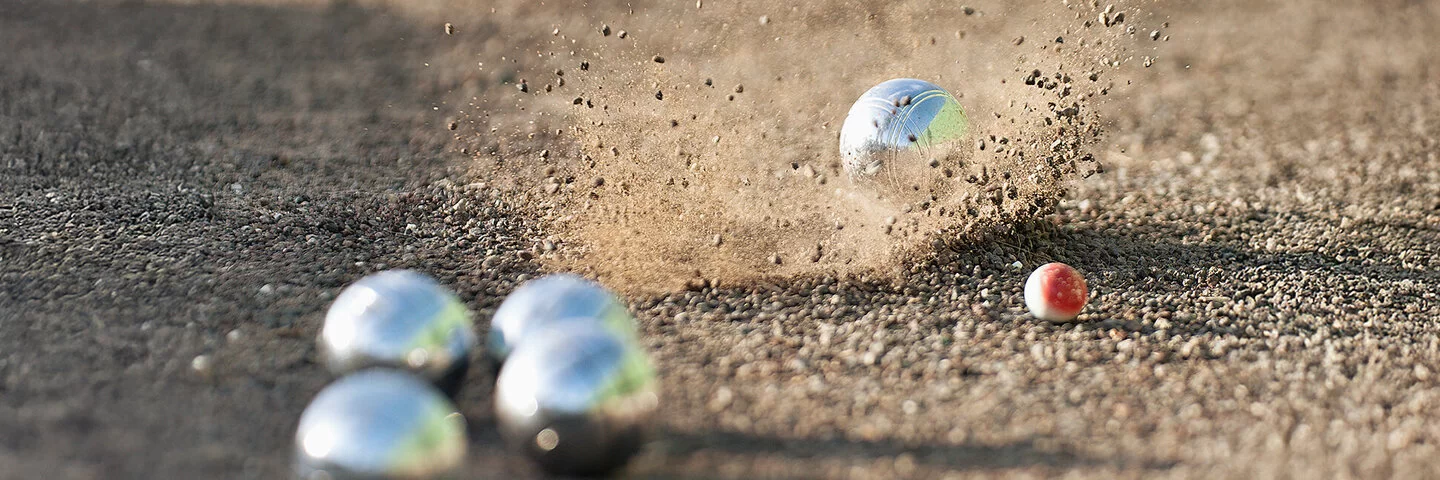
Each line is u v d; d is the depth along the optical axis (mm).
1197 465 5020
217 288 6859
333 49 15180
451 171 9805
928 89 7816
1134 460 5051
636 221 8203
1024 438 5234
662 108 10500
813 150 10055
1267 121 11953
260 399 5469
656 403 4828
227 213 8383
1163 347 6379
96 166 9812
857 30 14062
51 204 8391
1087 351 6285
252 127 11398
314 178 9586
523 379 4566
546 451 4578
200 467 4828
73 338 6102
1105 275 7574
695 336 6387
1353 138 11344
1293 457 5105
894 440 5195
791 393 5664
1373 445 5246
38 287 6766
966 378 5895
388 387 4469
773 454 5047
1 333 6133
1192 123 11852
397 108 12234
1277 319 6871
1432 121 11938
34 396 5422
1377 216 9031
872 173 7805
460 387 5289
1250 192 9602
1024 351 6277
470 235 8102
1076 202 9102
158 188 9094
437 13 17344
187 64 14203
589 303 5316
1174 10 16953
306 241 7816
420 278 5305
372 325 4965
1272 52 14891
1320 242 8391
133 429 5137
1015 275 7457
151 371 5734
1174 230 8555
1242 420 5477
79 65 13945
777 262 7500
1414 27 16172
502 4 17609
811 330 6504
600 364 4551
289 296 6793
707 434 5215
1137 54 14641
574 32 15664
